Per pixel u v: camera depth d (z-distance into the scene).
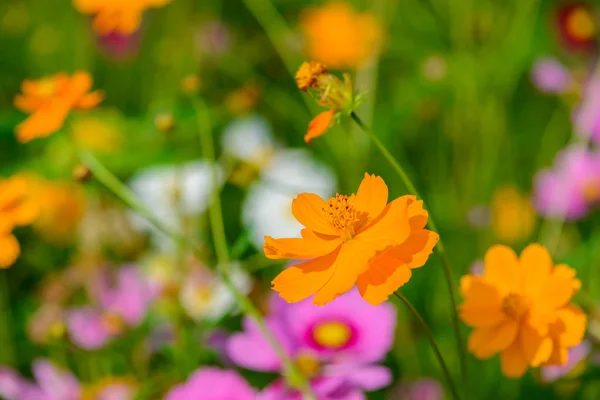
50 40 1.44
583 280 1.00
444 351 0.99
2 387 0.91
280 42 1.30
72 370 0.99
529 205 1.13
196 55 1.36
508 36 1.22
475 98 1.18
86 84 0.87
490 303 0.80
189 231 1.02
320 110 1.20
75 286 1.03
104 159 1.18
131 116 1.37
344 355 0.88
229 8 1.49
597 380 0.89
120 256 1.07
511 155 1.19
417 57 1.27
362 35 1.22
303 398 0.86
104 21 1.01
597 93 1.13
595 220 1.11
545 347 0.79
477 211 1.12
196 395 0.87
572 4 1.28
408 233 0.74
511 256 0.81
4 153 1.22
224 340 0.92
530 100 1.27
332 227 0.76
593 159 1.12
